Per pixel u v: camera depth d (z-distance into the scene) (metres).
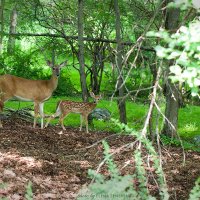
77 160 11.50
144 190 4.26
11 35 17.20
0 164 10.10
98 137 14.54
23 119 16.41
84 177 10.07
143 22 15.30
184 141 15.25
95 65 23.27
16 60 22.33
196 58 5.11
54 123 17.30
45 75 25.28
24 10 19.61
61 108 15.43
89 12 20.47
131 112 20.23
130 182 4.00
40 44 24.42
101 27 21.08
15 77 15.29
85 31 21.27
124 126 5.00
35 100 15.36
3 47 23.47
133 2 16.83
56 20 20.75
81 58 16.86
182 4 4.93
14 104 21.17
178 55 4.88
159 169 4.75
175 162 12.07
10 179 9.07
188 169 11.31
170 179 10.49
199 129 18.34
